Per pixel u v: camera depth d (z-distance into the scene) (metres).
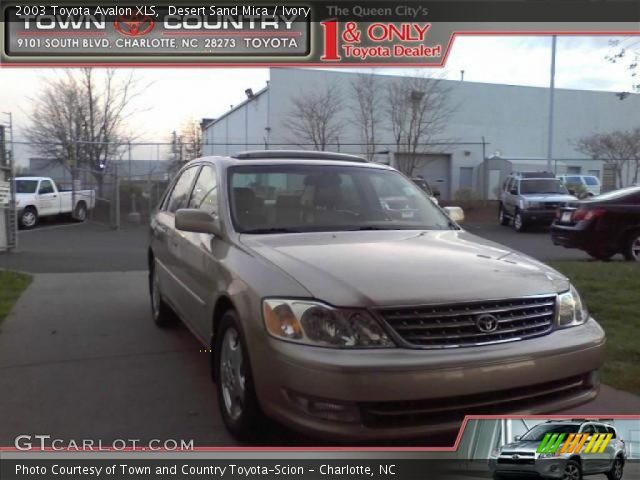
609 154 32.88
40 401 4.33
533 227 21.53
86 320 6.68
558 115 37.06
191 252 4.77
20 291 8.19
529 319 3.33
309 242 3.98
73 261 11.68
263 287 3.36
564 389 3.37
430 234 4.42
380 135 31.34
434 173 34.53
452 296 3.16
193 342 5.82
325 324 3.06
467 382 3.03
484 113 35.19
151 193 22.52
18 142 23.41
